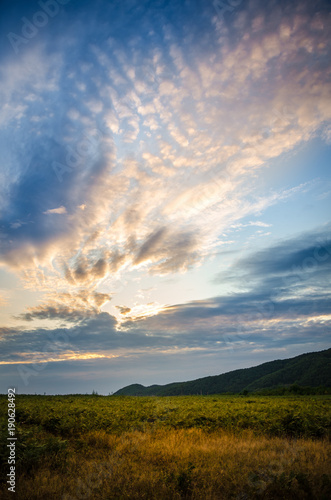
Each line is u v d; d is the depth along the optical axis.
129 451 9.84
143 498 6.14
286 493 6.58
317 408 21.77
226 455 9.05
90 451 9.84
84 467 8.01
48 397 39.69
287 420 13.98
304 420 13.81
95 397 45.12
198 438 12.12
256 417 15.73
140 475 7.30
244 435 12.74
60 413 16.78
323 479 6.91
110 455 9.09
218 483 6.88
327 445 10.63
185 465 7.98
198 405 26.67
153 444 10.48
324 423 13.82
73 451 9.48
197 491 6.37
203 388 155.00
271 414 16.78
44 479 6.90
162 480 6.99
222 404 28.77
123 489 6.48
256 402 34.69
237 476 7.22
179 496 6.21
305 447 10.03
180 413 18.30
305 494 6.43
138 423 14.84
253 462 8.35
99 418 15.22
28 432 9.52
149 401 35.09
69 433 12.54
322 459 8.54
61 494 6.34
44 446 8.76
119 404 28.17
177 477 6.83
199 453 9.36
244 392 77.38
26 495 6.25
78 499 6.12
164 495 6.30
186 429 14.17
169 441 11.11
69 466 8.09
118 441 11.03
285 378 128.50
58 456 8.71
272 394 77.38
